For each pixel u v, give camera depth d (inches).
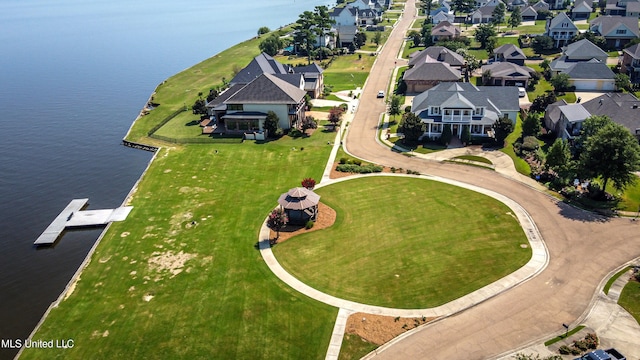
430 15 7736.2
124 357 1555.1
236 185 2753.4
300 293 1813.5
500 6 6505.9
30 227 2544.3
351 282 1860.2
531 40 5610.2
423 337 1569.9
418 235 2146.9
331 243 2130.9
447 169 2819.9
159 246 2175.2
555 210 2300.7
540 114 3673.7
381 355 1509.6
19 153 3641.7
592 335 1517.0
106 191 2923.2
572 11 6678.2
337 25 7219.5
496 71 4367.6
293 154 3159.5
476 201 2420.0
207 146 3385.8
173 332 1648.6
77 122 4357.8
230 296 1814.7
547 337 1536.7
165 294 1845.5
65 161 3440.0
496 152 3006.9
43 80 6136.8
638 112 2928.2
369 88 4650.6
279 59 6082.7
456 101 3125.0
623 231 2094.0
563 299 1702.8
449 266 1915.6
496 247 2022.6
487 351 1497.3
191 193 2682.1
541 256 1947.6
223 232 2263.8
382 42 6609.3
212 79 5315.0
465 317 1644.9
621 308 1642.5
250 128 3572.8
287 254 2066.9
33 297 1963.6
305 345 1565.0
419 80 4340.6
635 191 2440.9
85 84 5831.7
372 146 3235.7
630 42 4810.5
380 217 2321.6
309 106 4074.8
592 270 1849.2
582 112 3011.8
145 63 7003.0
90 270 2028.8
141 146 3570.4
